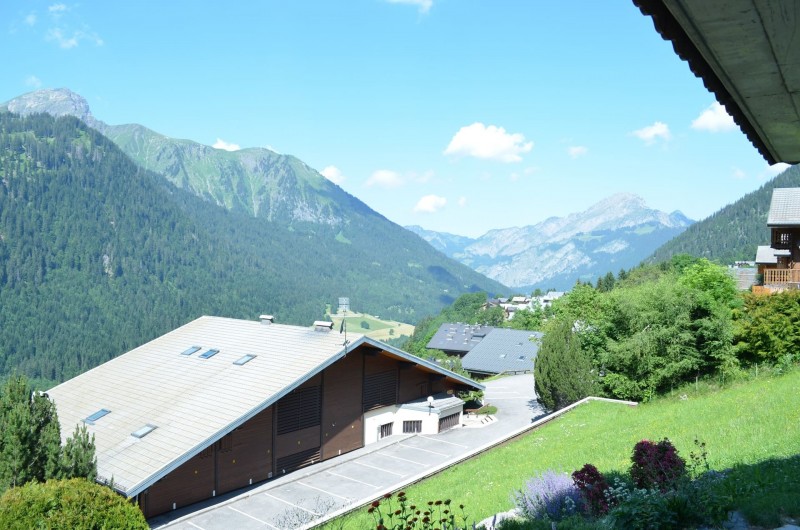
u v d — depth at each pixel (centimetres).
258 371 3067
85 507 1454
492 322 18338
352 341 3170
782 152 788
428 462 3070
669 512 917
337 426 3231
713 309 3061
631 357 3156
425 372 3812
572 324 3862
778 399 2102
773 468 1188
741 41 459
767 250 5853
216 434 2492
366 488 2703
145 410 2892
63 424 2977
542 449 2461
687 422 2156
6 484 1695
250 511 2453
